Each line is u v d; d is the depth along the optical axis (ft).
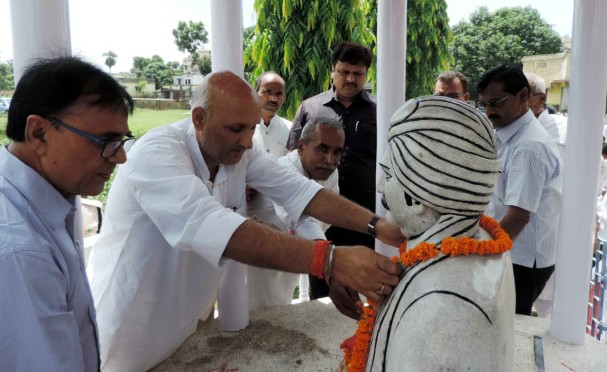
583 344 6.52
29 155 3.53
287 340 6.59
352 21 15.74
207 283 6.06
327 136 7.63
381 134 7.61
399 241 5.31
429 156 3.44
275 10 15.84
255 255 4.30
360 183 10.30
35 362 3.04
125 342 5.80
